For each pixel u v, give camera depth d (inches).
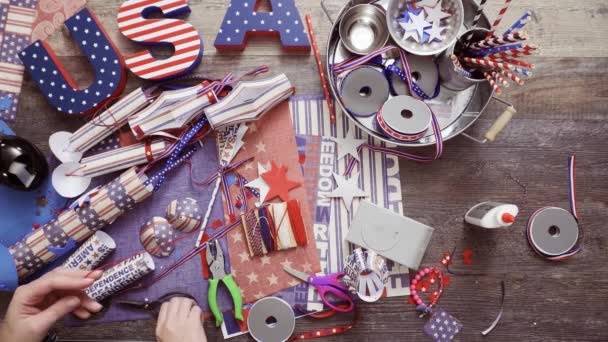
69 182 39.1
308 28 39.6
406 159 40.7
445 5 36.5
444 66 37.2
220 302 39.6
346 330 39.5
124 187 37.1
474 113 38.6
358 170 40.5
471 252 40.4
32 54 38.5
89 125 38.0
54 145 38.3
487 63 33.1
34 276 39.5
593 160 41.1
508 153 40.9
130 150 38.0
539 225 40.0
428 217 40.5
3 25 40.4
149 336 39.4
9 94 40.4
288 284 39.7
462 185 40.7
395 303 39.9
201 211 39.8
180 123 38.0
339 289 38.9
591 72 41.1
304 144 40.3
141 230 39.3
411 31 36.1
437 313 40.0
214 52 40.7
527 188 40.9
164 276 39.7
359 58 38.2
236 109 37.6
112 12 40.8
